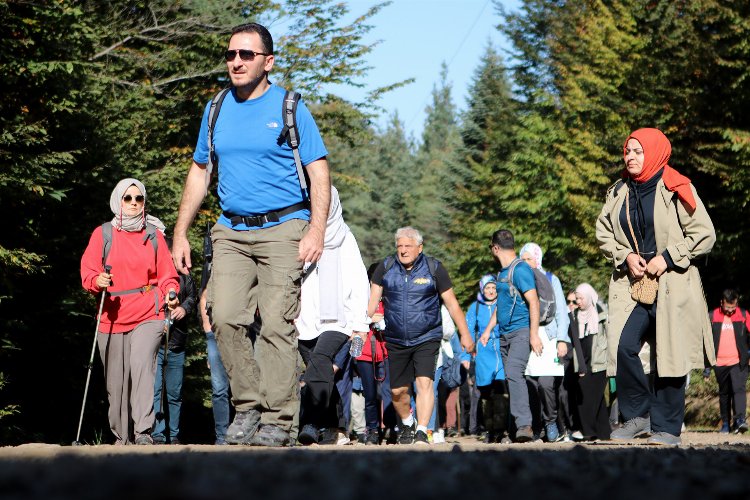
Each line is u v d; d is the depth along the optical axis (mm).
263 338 7031
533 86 50688
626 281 8289
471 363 20438
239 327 7039
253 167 6969
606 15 36344
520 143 44125
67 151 16578
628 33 35438
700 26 26734
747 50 25391
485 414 14906
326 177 7086
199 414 23469
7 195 14961
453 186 60281
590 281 33688
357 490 2742
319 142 7098
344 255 10539
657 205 8102
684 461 4641
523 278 11906
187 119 26953
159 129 24719
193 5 26875
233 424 7094
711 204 26453
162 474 3047
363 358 13492
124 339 9336
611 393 16125
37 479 2832
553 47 49750
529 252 13477
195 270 22672
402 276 10719
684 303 8016
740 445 7895
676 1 28516
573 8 48844
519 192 43156
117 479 2811
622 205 8273
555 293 13445
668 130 27500
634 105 32031
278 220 7012
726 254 26656
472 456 4523
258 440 6891
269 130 6953
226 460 4102
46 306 16188
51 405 16656
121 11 25750
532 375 13445
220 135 7051
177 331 11914
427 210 84500
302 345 10641
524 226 43406
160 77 26656
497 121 55656
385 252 89938
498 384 14602
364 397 13602
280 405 6969
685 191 8023
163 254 9469
